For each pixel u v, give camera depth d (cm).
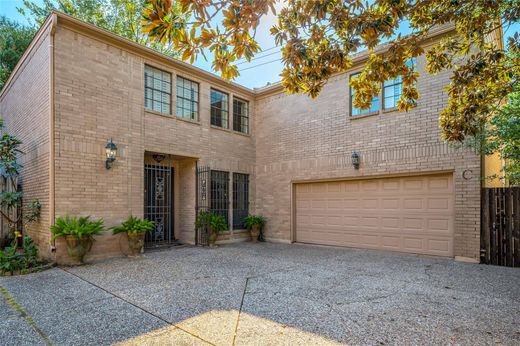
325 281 523
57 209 654
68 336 313
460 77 439
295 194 1034
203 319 357
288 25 365
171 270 607
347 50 375
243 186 1102
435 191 754
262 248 901
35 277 552
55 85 663
